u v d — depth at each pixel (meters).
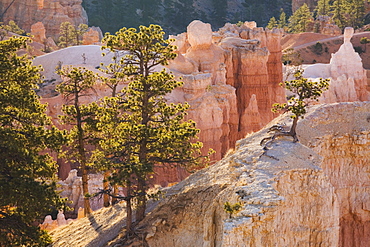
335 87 118.38
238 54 94.12
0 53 41.41
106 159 38.16
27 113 40.47
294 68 130.62
